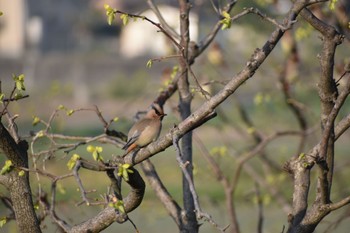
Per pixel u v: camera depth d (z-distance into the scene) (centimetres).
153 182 1035
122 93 6800
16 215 870
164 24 1146
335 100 877
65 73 7944
